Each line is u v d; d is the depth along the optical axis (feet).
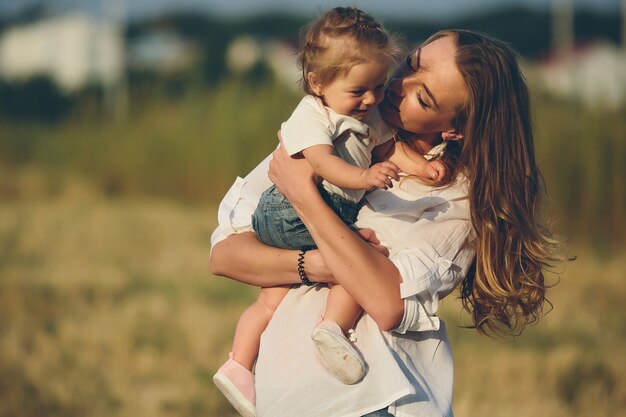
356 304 10.48
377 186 9.87
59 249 44.83
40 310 32.83
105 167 67.05
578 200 44.50
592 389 24.32
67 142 69.56
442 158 11.11
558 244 11.25
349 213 10.87
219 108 62.80
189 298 34.37
